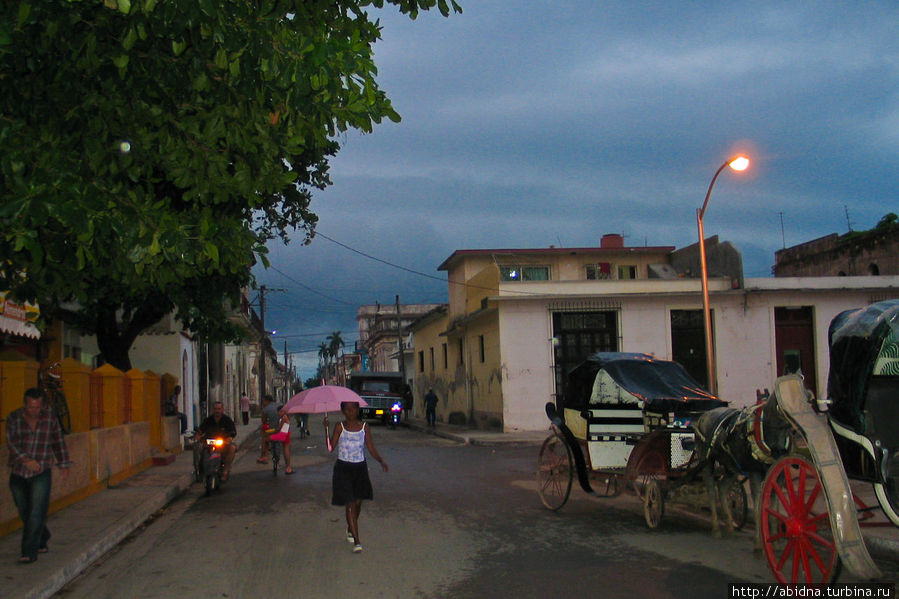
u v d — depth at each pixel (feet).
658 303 95.25
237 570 26.23
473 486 47.16
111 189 21.20
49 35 19.19
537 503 39.91
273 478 54.34
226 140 23.79
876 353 20.20
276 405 62.18
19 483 26.61
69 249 21.98
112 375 50.85
